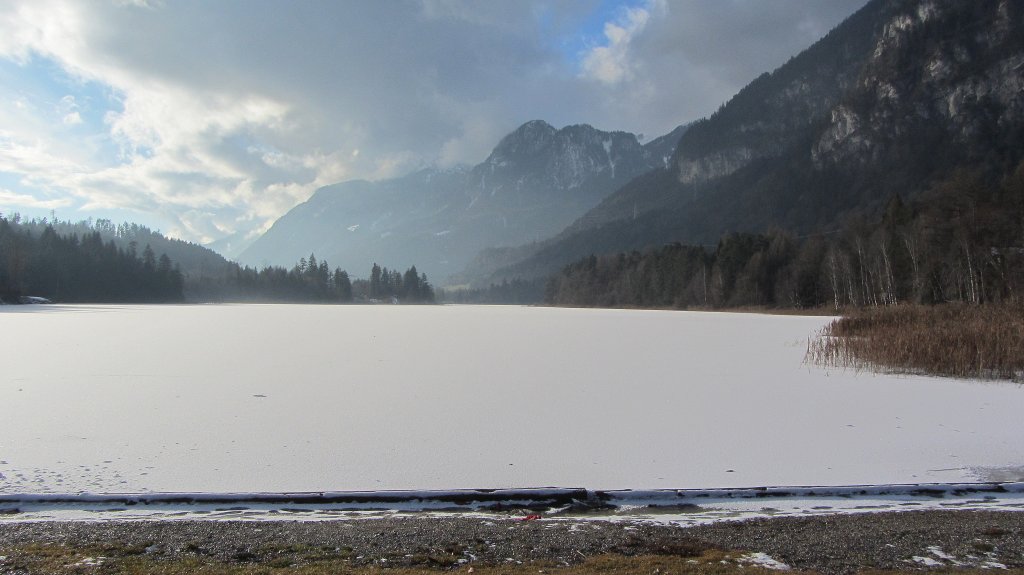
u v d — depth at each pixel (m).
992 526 5.83
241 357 19.31
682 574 4.73
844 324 26.39
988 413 11.29
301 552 5.18
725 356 20.38
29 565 4.85
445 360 18.98
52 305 76.06
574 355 20.64
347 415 10.88
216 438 9.24
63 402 11.81
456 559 5.04
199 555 5.11
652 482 7.31
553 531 5.75
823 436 9.55
